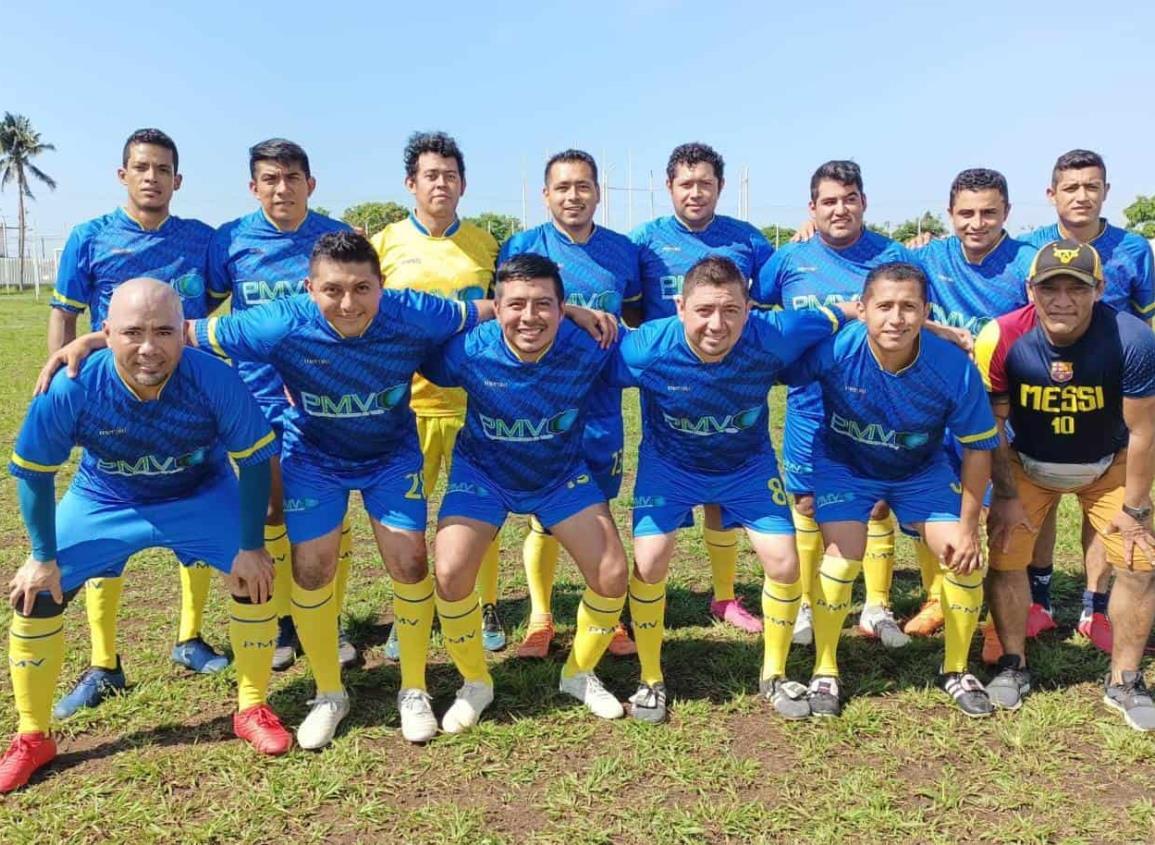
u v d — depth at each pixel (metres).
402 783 3.51
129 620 5.17
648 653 4.14
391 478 4.02
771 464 4.31
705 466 4.22
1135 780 3.50
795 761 3.67
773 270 5.18
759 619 5.14
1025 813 3.31
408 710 3.87
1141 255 5.00
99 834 3.20
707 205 5.12
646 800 3.39
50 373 3.44
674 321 4.01
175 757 3.69
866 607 5.05
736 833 3.20
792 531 4.17
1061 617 5.20
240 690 3.86
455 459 4.17
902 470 4.26
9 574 5.94
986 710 4.00
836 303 4.70
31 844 3.12
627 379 4.09
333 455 3.98
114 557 3.78
